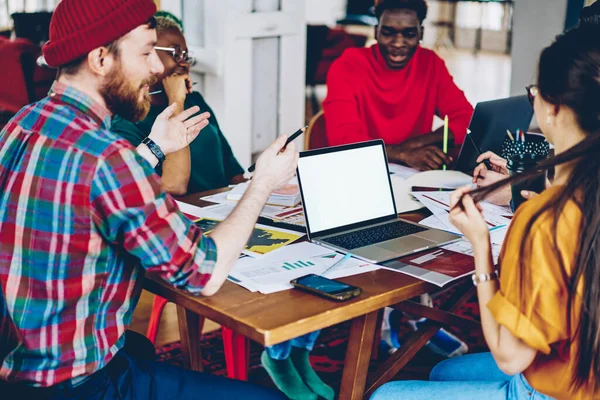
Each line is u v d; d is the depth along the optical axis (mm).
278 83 4074
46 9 4457
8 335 1423
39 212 1354
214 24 3725
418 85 3344
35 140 1391
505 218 2037
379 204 2031
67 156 1346
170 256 1366
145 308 3072
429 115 3396
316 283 1534
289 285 1550
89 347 1400
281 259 1716
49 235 1348
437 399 1490
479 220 1370
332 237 1873
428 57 3359
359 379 1642
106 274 1399
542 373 1310
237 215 1522
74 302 1372
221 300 1470
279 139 1624
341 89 3229
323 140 3299
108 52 1422
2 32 4289
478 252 1375
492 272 1366
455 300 2107
